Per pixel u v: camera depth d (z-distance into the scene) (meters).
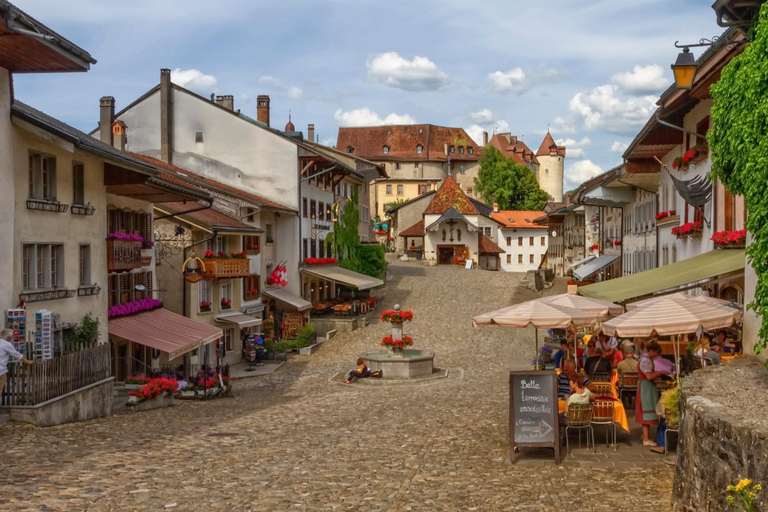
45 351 19.00
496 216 111.19
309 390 30.23
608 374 18.22
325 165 52.50
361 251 64.38
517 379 13.27
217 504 10.58
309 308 47.94
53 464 12.60
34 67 18.67
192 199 29.50
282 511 10.31
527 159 161.25
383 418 19.84
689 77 16.16
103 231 24.61
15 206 19.30
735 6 13.01
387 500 10.91
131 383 25.58
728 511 8.34
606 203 44.31
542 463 13.16
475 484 11.83
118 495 10.84
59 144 19.22
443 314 52.44
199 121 50.62
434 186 134.88
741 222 19.69
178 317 28.81
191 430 17.47
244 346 40.81
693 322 14.81
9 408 16.28
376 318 51.66
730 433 8.50
